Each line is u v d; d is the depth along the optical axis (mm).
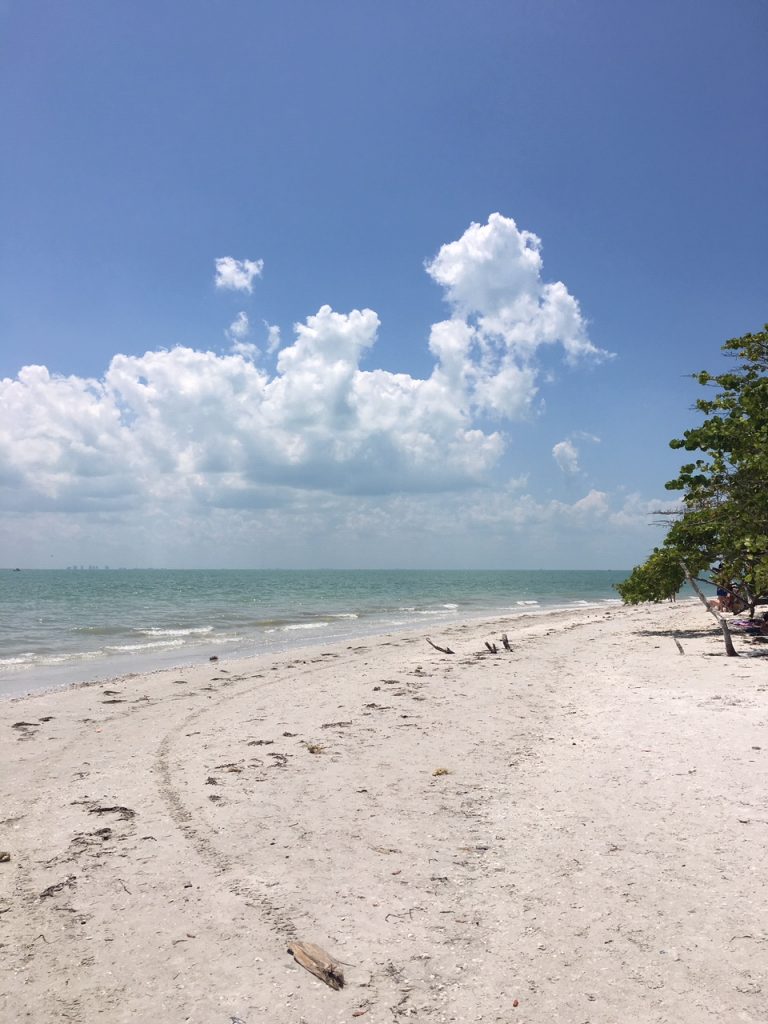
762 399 15570
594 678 12133
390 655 17438
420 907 4246
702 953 3658
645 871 4582
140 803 6215
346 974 3588
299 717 9875
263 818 5762
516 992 3406
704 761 6828
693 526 15969
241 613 36625
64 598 53219
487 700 10516
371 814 5801
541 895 4336
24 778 7215
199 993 3459
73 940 3959
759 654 13758
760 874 4469
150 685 13508
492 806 5914
